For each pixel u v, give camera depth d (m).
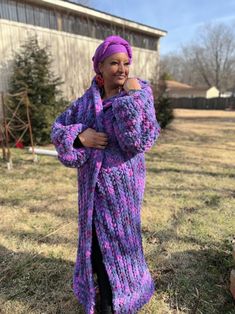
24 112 8.04
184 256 2.65
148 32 13.55
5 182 4.77
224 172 5.48
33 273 2.42
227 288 2.24
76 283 1.85
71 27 10.66
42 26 9.76
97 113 1.59
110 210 1.63
